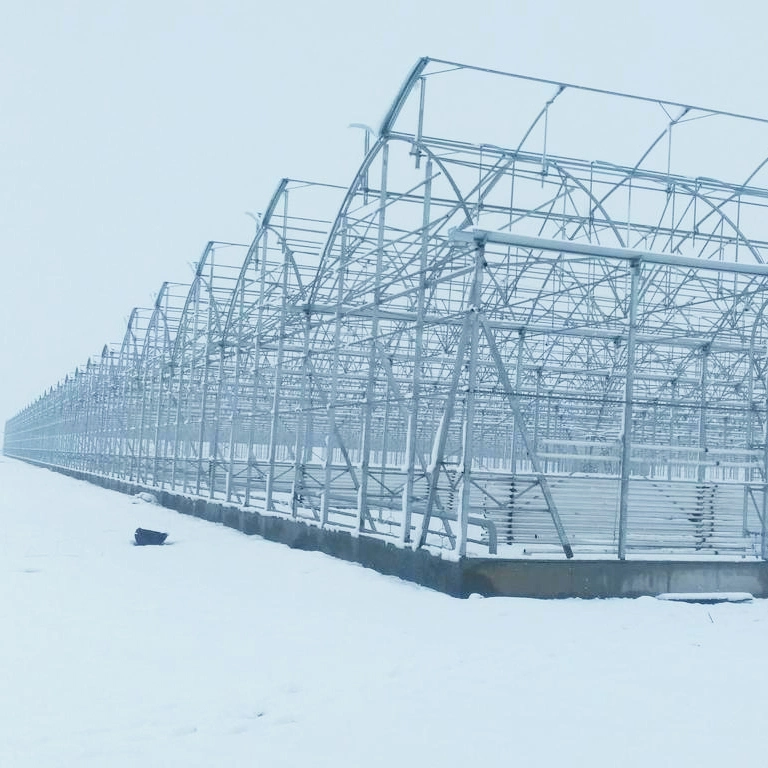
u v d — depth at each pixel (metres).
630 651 9.98
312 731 7.11
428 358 20.42
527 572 13.08
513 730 7.23
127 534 20.84
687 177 19.55
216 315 25.70
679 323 25.03
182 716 7.36
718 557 14.12
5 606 11.80
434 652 9.63
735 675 9.03
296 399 22.66
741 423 23.78
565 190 19.06
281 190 20.77
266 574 14.87
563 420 26.28
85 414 51.09
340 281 17.77
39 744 6.68
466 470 13.09
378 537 15.39
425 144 16.47
